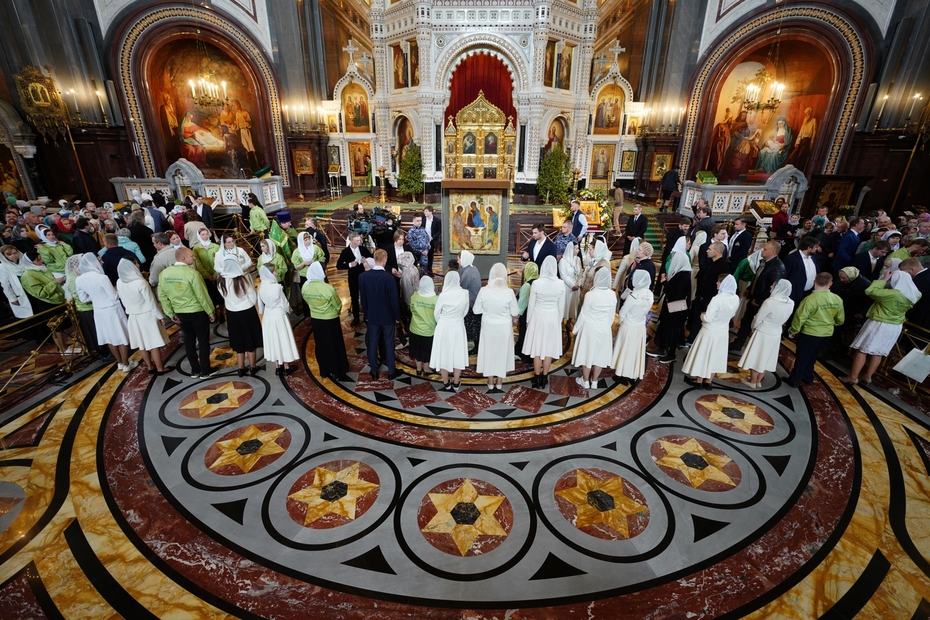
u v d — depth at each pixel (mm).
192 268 5223
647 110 16891
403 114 16891
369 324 5262
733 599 2887
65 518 3451
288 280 7582
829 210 12031
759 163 15883
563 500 3699
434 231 8625
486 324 4910
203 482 3855
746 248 6895
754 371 5363
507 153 15836
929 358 4902
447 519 3498
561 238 7770
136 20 14164
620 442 4441
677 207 15180
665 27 15773
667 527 3449
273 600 2854
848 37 13398
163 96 15383
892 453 4293
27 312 6367
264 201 13844
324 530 3391
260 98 16141
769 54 14914
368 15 16938
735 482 3924
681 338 6000
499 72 17281
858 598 2895
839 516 3551
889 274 5164
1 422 4633
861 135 13891
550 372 5820
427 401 5113
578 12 15945
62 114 13703
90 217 8922
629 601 2875
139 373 5656
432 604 2842
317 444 4363
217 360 6027
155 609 2781
